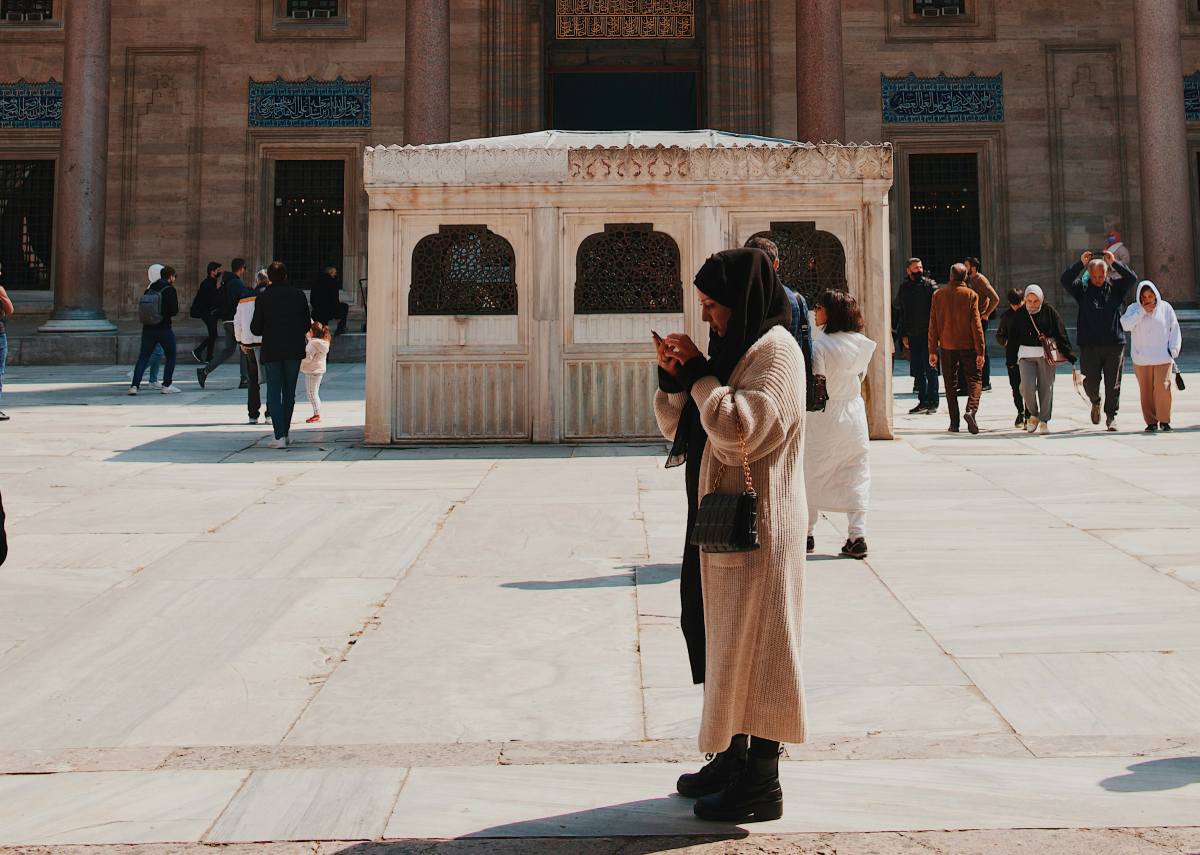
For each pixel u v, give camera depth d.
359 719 3.70
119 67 24.33
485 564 5.77
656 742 3.48
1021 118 24.25
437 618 4.83
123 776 3.24
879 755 3.34
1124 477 8.20
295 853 2.76
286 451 9.77
